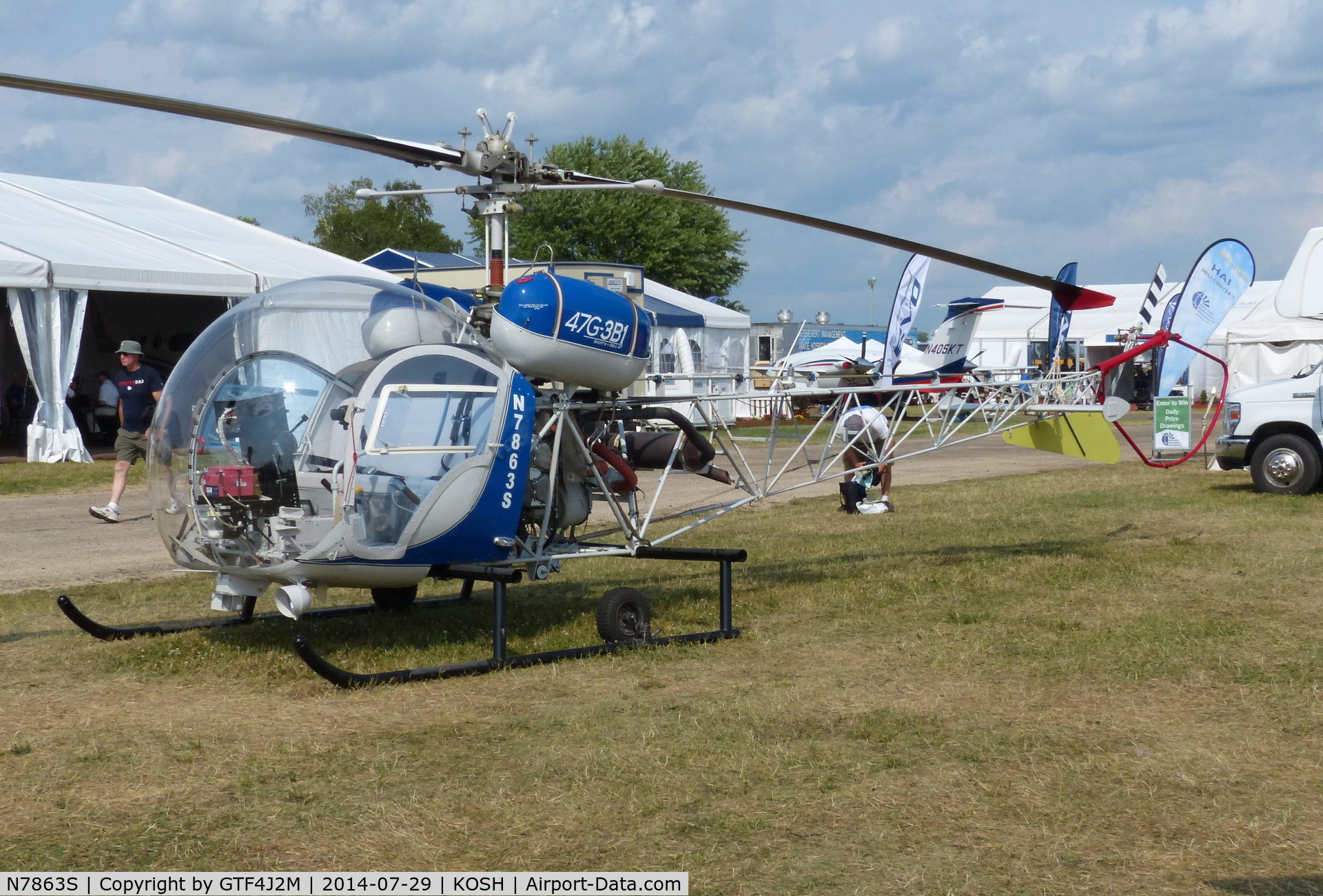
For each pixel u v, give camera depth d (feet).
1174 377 35.78
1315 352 91.30
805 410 27.17
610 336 20.11
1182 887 10.90
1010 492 46.21
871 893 10.76
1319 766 14.21
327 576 18.06
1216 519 36.99
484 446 18.80
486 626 22.20
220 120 15.20
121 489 37.73
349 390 18.08
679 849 11.76
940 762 14.42
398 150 17.42
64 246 58.23
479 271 52.95
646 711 16.62
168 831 12.21
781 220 19.57
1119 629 21.54
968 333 96.17
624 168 164.66
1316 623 21.95
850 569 28.71
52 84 13.44
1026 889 10.85
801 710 16.67
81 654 19.93
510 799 13.10
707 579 27.53
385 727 15.88
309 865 11.38
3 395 67.62
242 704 16.97
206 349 18.75
